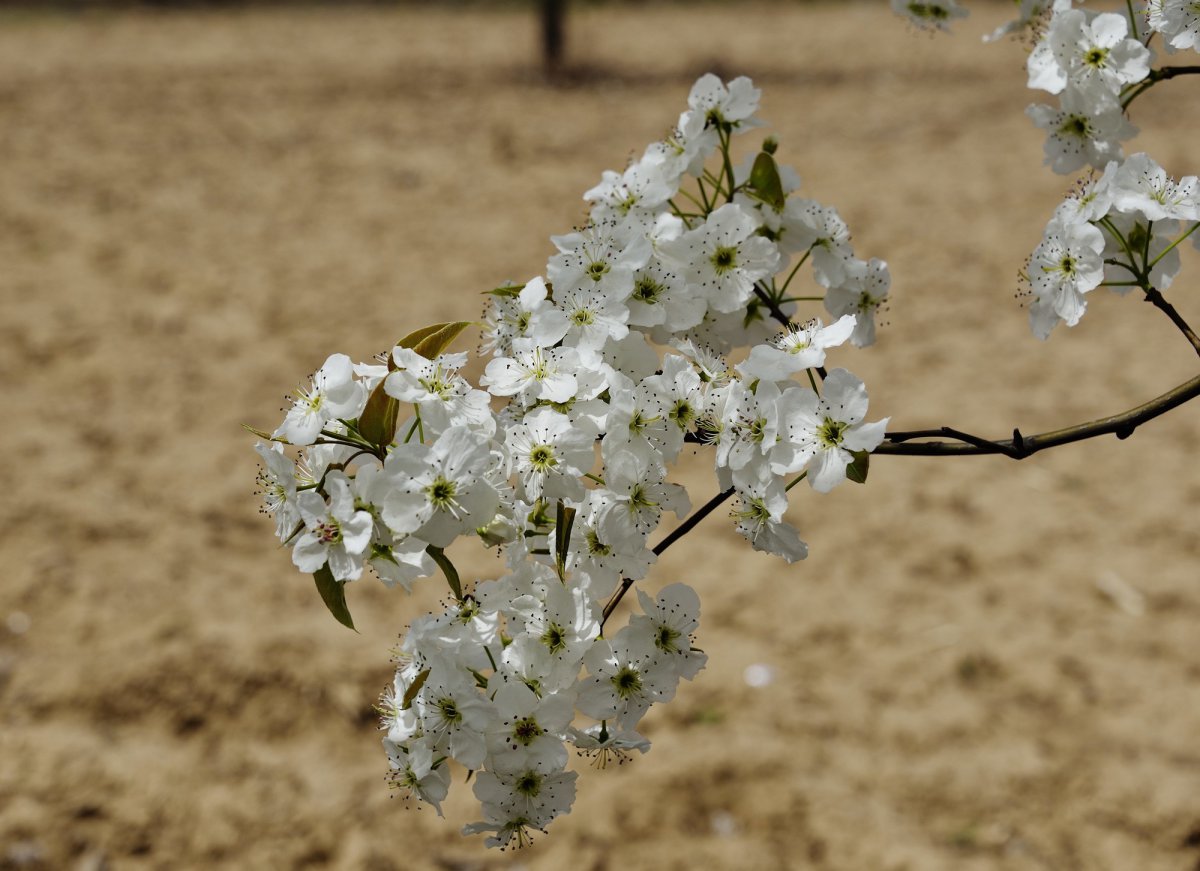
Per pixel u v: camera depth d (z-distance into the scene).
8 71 14.71
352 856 4.19
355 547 1.34
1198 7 1.75
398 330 8.07
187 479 6.34
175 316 8.19
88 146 11.70
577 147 12.21
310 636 5.06
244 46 16.95
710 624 5.46
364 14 20.45
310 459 1.53
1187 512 6.29
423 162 11.62
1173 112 12.95
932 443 1.59
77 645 5.00
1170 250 1.71
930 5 2.04
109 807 4.29
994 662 5.20
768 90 14.84
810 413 1.48
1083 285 1.71
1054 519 6.26
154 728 4.68
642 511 1.49
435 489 1.37
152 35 17.75
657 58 16.67
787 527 1.51
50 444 6.57
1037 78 1.84
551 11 15.83
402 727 1.49
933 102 14.13
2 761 4.41
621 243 1.60
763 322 1.81
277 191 10.72
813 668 5.18
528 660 1.47
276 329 8.09
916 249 9.67
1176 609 5.55
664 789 4.48
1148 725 4.82
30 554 5.56
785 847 4.28
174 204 10.27
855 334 1.85
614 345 1.56
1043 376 7.69
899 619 5.49
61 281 8.66
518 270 9.07
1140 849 4.29
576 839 4.29
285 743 4.67
